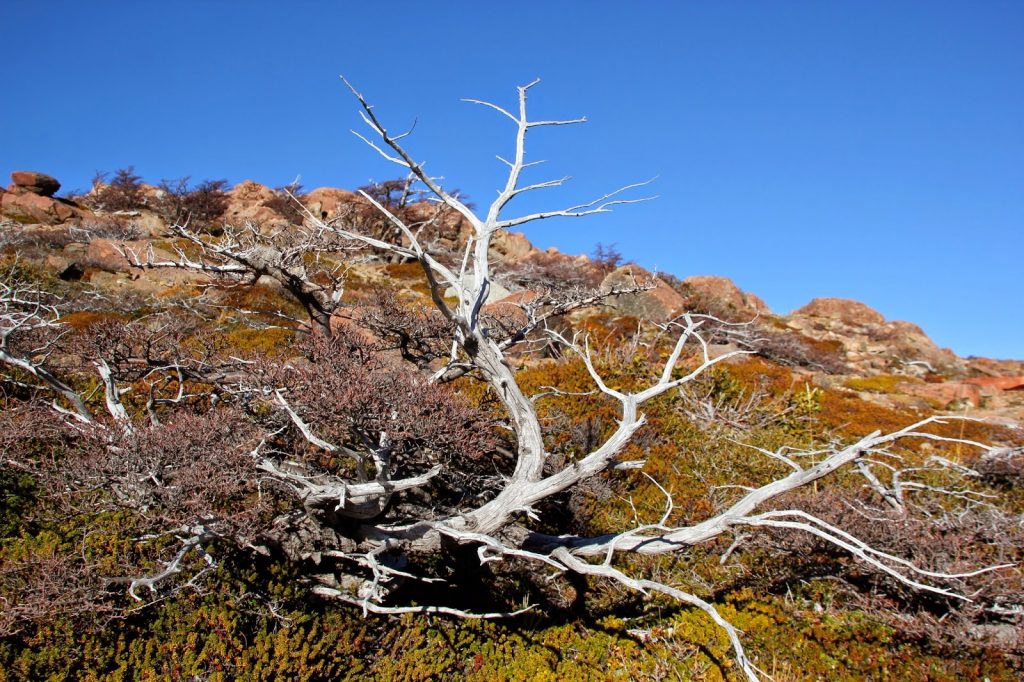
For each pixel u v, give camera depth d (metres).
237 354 9.28
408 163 5.95
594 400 11.58
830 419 14.91
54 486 5.68
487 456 7.75
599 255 44.72
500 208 6.44
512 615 6.20
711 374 14.25
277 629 5.37
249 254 8.72
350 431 5.96
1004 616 6.10
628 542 5.98
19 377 9.11
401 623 5.98
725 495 8.81
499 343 9.55
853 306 40.38
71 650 4.64
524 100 6.64
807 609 6.76
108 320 7.94
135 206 39.91
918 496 8.18
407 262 28.08
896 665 5.80
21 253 19.81
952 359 34.25
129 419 6.24
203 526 5.12
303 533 6.24
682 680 5.77
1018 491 9.52
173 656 4.74
